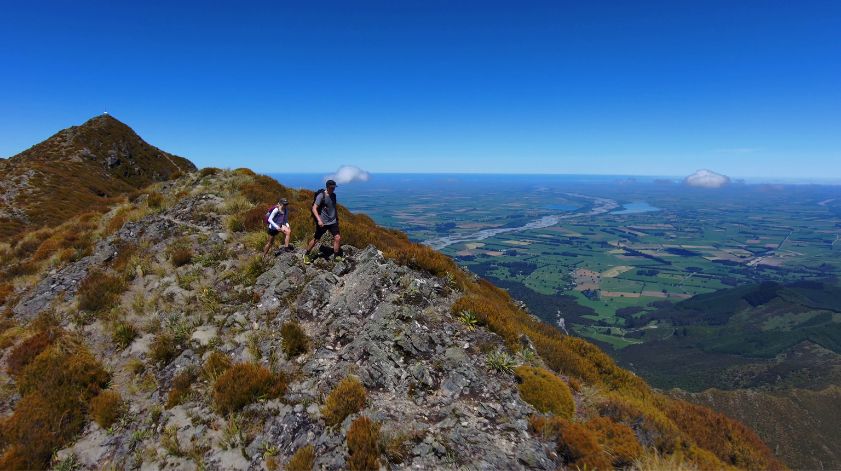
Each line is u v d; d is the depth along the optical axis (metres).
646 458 8.05
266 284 13.30
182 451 7.88
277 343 10.54
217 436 8.10
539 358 12.13
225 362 9.91
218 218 19.59
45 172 61.47
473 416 8.34
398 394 8.77
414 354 9.92
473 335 11.26
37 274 17.48
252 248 16.20
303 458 7.10
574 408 9.41
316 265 14.02
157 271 14.95
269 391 8.79
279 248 15.41
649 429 9.35
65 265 17.67
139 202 27.08
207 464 7.56
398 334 10.32
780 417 58.75
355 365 9.36
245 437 7.95
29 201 49.53
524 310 25.72
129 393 9.64
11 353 11.17
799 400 62.03
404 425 7.82
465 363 9.80
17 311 14.19
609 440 8.36
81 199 56.56
